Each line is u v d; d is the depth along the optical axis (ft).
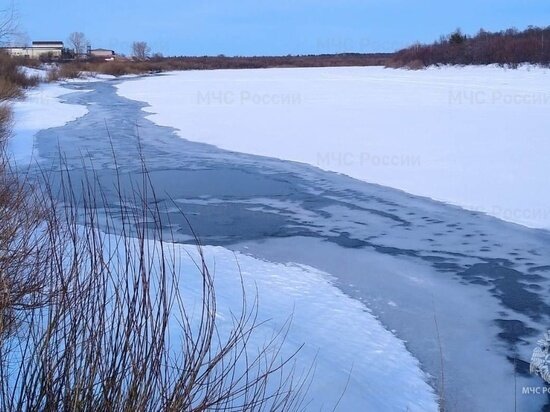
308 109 82.23
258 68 290.97
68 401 8.41
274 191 39.75
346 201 36.78
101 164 50.01
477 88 105.50
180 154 54.29
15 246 15.28
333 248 28.40
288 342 17.42
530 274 25.09
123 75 225.35
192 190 40.42
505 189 37.65
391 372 17.33
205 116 80.33
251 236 30.32
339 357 17.43
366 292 23.16
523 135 55.16
